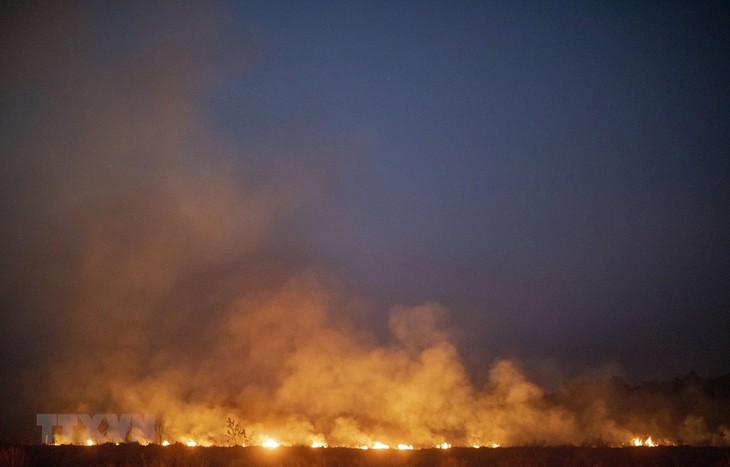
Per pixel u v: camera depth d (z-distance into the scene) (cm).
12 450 2141
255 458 2342
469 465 2284
